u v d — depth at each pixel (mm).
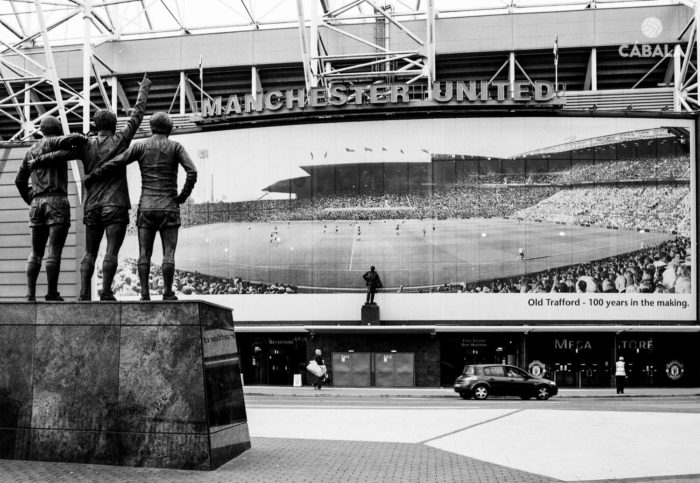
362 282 46750
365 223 46938
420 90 56812
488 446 17078
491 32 54406
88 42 50969
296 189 47719
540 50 54281
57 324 14406
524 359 45969
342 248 47062
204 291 48406
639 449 16750
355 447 16703
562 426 21000
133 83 59438
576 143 46219
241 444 15453
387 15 48594
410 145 46844
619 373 39250
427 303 46219
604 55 54625
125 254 49406
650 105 51812
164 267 15508
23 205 50250
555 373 46719
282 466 14047
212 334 14312
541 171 46156
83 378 14172
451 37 54656
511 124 46438
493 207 46219
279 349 48531
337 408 27562
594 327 45062
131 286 49156
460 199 46375
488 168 46344
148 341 13953
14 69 56875
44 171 16016
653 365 46750
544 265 45844
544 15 54156
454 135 46625
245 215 48250
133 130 16031
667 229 45656
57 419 14195
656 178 45875
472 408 27562
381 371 46125
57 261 16016
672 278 45469
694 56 53781
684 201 45688
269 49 56625
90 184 15734
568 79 57031
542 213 46000
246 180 48344
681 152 45875
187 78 58344
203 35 57250
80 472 13148
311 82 48281
